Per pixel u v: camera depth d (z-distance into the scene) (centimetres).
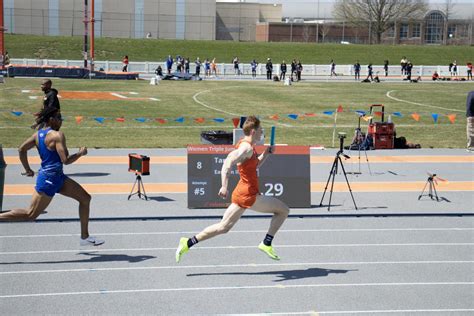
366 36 10212
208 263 1033
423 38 10444
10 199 1477
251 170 959
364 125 3067
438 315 838
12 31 8681
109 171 1842
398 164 2048
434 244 1169
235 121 2119
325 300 880
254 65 6594
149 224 1282
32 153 2116
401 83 5894
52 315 813
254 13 10062
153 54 8025
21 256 1055
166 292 901
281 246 1137
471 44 10450
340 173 1873
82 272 980
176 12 9156
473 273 1007
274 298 884
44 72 5472
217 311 835
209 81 5659
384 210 1423
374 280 966
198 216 1334
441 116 3469
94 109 3428
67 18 8762
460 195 1606
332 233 1233
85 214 1063
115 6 8944
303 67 7256
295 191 1424
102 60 7725
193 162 1413
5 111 3188
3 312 820
